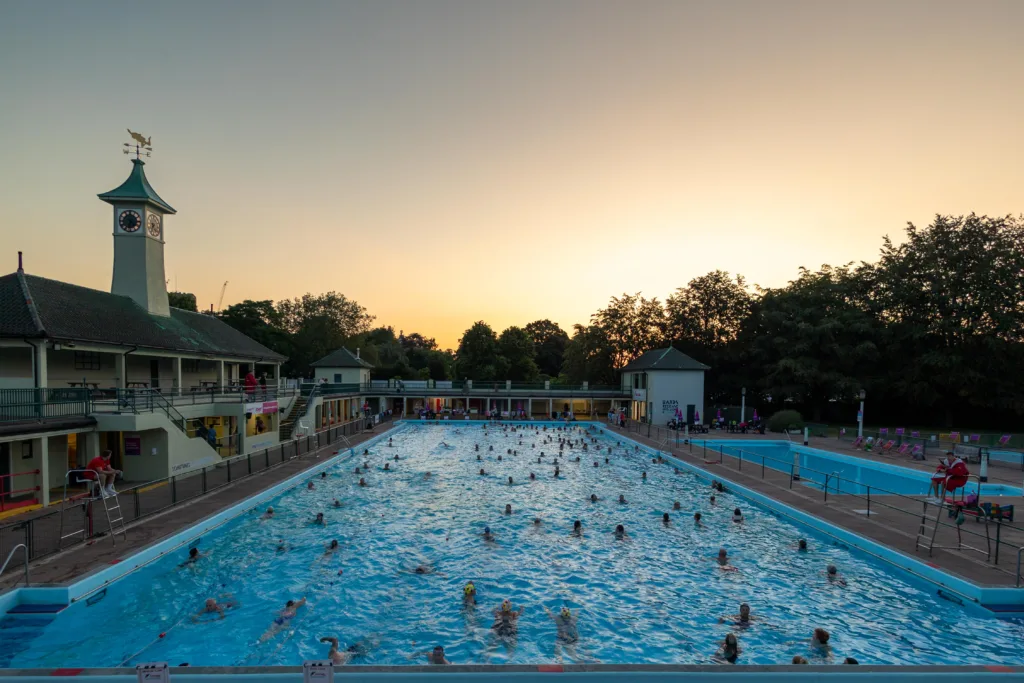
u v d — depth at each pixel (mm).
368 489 25297
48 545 14648
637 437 41500
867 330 48531
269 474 25797
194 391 28016
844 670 6742
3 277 23188
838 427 46250
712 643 11359
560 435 46062
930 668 6727
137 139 31641
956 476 15367
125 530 16094
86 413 21062
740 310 61125
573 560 16281
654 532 18984
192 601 13203
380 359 100000
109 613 12500
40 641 11164
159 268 32281
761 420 47344
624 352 69062
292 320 86750
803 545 17250
